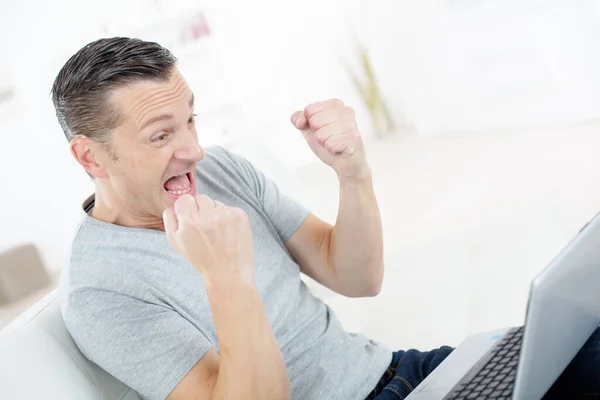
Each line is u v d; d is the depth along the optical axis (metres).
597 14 3.59
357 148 1.34
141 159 1.22
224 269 1.07
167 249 1.29
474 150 4.21
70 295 1.21
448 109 4.64
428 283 2.72
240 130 5.50
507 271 2.60
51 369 1.14
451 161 4.17
